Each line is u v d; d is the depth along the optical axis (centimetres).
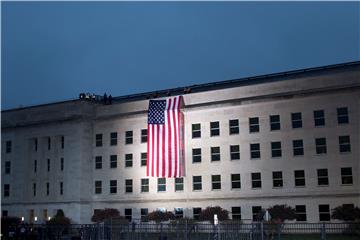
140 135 7981
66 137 8444
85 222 8088
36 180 8719
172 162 7244
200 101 7519
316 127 6662
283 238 5341
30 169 8850
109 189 8125
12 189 8988
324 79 6700
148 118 7394
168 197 7550
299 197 6638
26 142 8938
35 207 8612
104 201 8125
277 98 6931
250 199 6931
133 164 7969
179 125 7350
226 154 7194
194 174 7375
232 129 7212
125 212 7906
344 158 6444
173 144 7281
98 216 7606
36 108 8944
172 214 7138
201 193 7281
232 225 4638
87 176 8269
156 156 7300
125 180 8000
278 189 6781
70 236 5456
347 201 6359
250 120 7106
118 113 8256
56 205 8344
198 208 7281
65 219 7444
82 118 8300
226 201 7088
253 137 7038
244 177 7025
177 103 7400
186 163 7444
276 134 6894
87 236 5291
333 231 6044
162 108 7419
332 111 6594
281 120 6894
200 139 7394
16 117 9188
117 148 8156
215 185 7212
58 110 8638
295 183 6700
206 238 4856
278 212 6306
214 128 7331
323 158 6569
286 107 6888
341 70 7231
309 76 7050
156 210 7369
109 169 8175
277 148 6875
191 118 7506
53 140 8612
